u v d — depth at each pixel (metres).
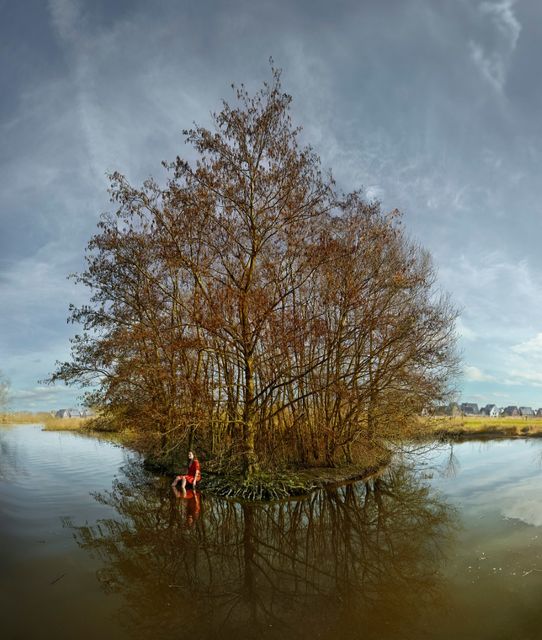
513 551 11.30
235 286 19.62
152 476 24.05
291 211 19.00
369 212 21.66
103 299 26.95
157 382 23.50
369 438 24.08
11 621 7.78
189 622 7.95
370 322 20.61
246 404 19.72
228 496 19.12
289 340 18.95
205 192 18.59
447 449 37.44
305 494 19.88
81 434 59.00
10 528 12.95
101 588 9.35
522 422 71.44
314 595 9.19
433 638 7.32
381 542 13.03
